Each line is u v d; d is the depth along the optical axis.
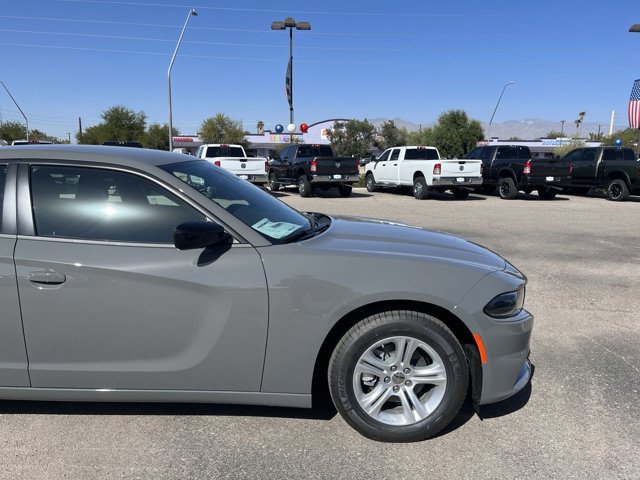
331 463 2.85
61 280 2.89
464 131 49.62
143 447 2.98
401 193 21.39
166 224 3.02
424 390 3.09
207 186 3.29
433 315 3.04
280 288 2.90
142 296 2.91
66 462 2.83
